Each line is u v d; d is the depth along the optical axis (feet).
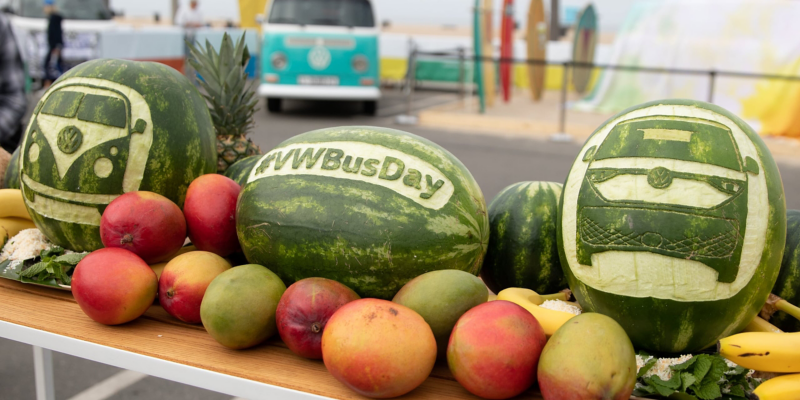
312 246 5.74
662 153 4.95
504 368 4.50
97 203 6.38
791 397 4.70
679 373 4.85
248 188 6.19
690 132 5.00
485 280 7.15
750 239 4.88
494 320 4.61
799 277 5.78
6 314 5.88
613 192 5.03
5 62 12.47
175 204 6.33
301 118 36.47
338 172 5.84
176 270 5.67
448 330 4.98
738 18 36.06
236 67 8.48
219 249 6.42
